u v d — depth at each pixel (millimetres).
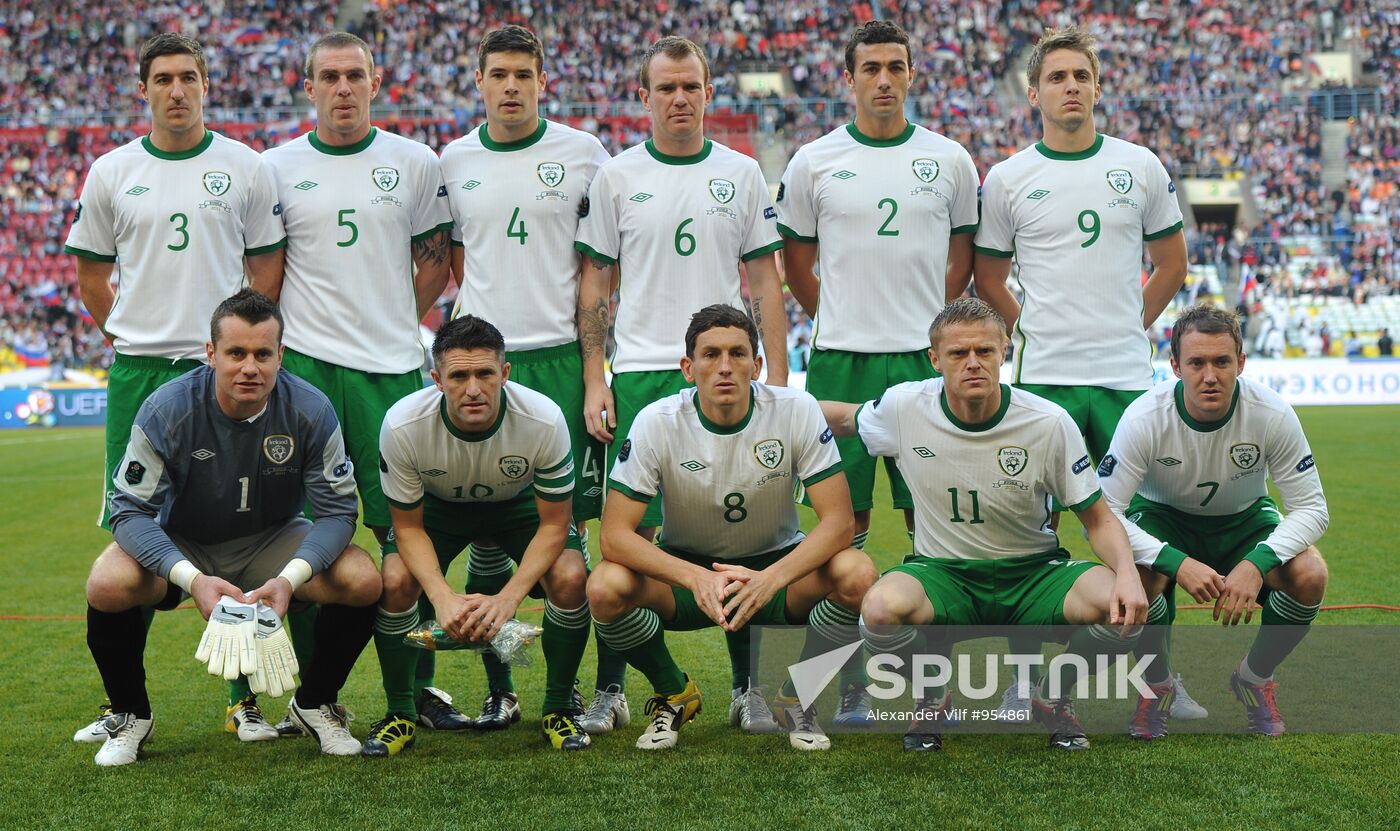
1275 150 27672
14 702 4430
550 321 4668
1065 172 4801
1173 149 27781
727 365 3725
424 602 4504
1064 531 8945
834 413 4402
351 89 4570
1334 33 30344
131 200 4500
